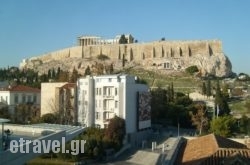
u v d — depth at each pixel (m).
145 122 136.38
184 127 158.38
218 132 125.50
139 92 131.62
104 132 119.56
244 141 100.25
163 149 112.62
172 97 179.88
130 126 127.31
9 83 193.88
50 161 100.88
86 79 134.25
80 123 134.00
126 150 119.94
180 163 56.53
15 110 141.25
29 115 141.50
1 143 40.81
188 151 63.09
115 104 127.19
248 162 43.25
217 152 50.28
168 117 161.62
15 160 36.22
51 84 146.75
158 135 138.12
